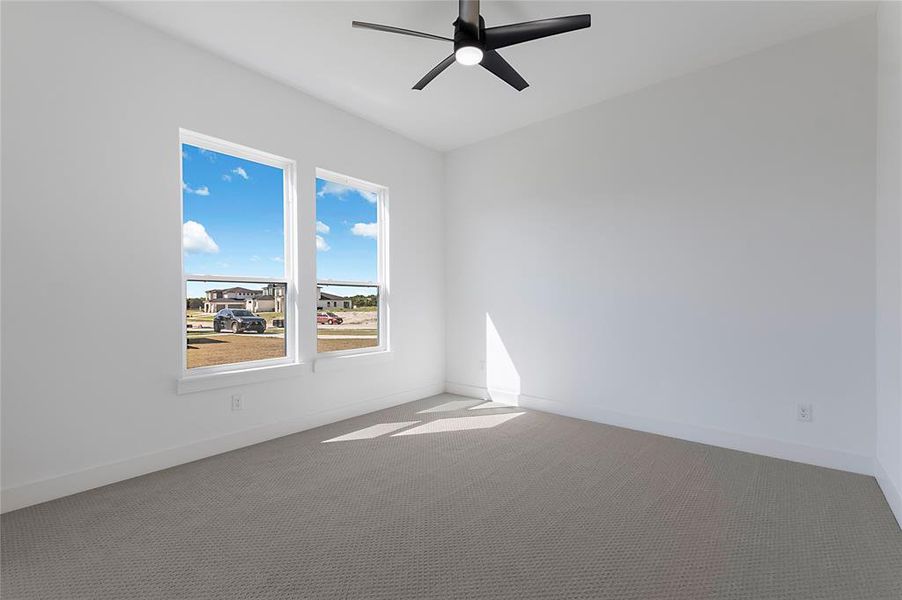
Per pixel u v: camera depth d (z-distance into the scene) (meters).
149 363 2.67
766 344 2.90
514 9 2.54
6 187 2.16
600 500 2.31
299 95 3.52
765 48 2.89
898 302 2.09
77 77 2.38
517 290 4.31
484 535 1.98
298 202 3.51
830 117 2.66
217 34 2.76
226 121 3.05
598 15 2.57
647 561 1.77
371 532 2.00
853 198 2.59
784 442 2.84
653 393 3.43
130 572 1.70
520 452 3.03
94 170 2.45
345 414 3.87
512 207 4.34
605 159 3.68
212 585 1.63
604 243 3.69
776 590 1.59
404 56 3.02
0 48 2.14
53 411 2.31
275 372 3.31
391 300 4.34
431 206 4.80
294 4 2.47
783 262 2.83
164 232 2.74
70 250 2.36
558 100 3.67
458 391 4.84
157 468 2.70
